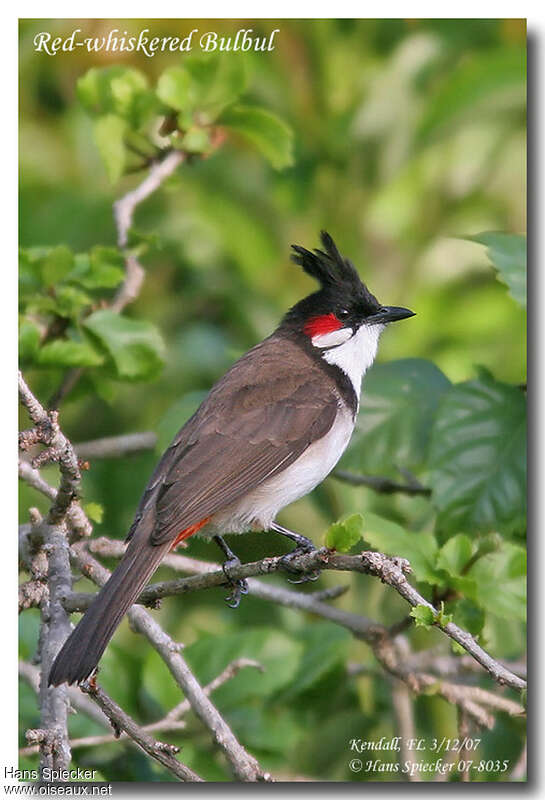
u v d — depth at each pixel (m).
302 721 9.88
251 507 8.99
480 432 9.44
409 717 9.32
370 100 12.02
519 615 8.34
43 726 7.53
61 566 8.09
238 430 8.96
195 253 12.02
